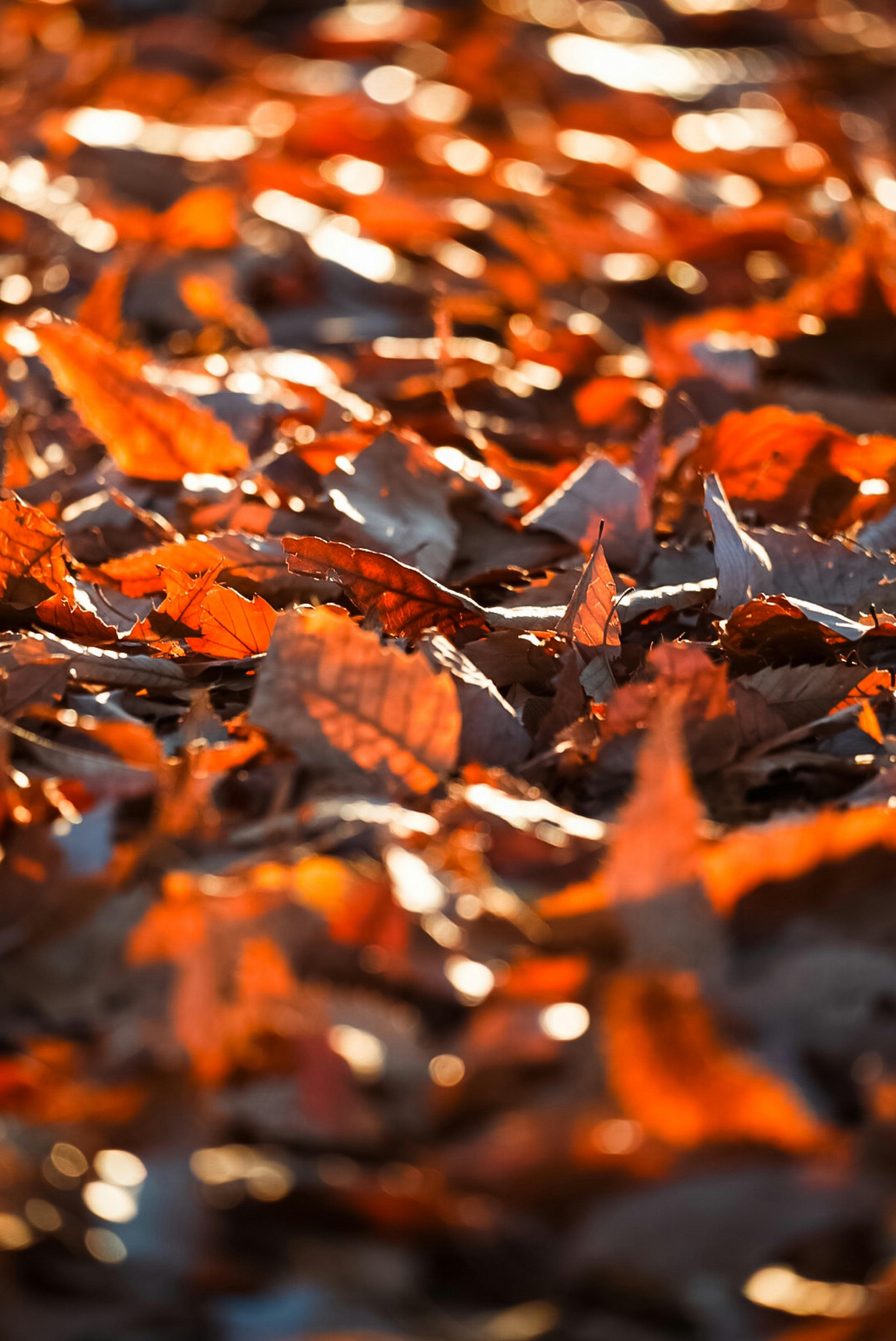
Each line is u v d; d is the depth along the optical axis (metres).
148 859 1.53
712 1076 1.45
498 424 1.88
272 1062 1.48
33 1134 1.46
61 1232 1.45
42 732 1.59
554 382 1.98
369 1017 1.48
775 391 1.89
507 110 3.29
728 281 2.29
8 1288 1.44
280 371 1.92
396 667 1.57
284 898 1.50
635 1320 1.44
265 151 2.77
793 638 1.64
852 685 1.61
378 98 3.17
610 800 1.58
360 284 2.18
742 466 1.76
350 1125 1.46
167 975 1.50
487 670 1.63
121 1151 1.46
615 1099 1.46
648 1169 1.45
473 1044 1.47
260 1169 1.46
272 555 1.69
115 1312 1.44
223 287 2.10
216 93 3.36
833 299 1.98
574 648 1.62
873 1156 1.46
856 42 4.14
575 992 1.49
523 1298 1.44
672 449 1.77
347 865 1.53
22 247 2.24
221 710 1.61
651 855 1.49
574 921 1.50
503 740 1.59
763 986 1.49
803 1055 1.48
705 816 1.57
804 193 2.78
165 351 2.02
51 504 1.77
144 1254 1.44
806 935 1.51
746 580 1.66
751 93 3.68
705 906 1.49
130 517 1.76
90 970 1.50
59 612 1.65
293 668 1.57
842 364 1.98
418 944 1.50
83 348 1.75
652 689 1.58
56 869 1.53
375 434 1.80
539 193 2.63
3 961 1.51
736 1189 1.45
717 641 1.65
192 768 1.55
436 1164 1.46
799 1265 1.45
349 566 1.64
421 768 1.57
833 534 1.75
